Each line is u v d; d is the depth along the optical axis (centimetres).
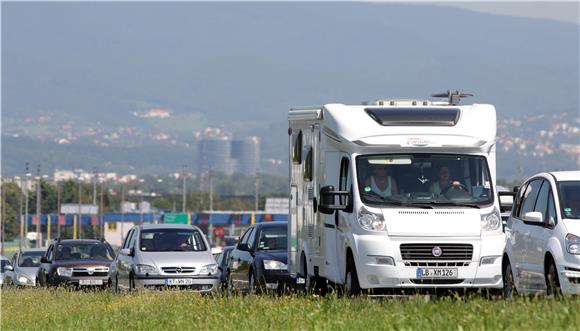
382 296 5234
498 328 3503
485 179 5366
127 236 8006
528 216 4784
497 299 4631
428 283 5203
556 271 4569
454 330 3528
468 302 4216
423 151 5362
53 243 9750
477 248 5225
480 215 5275
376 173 5334
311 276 5947
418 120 5412
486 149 5400
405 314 3938
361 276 5222
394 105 5684
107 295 6994
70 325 5125
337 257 5503
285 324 4144
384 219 5228
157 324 4731
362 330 3781
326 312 4319
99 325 4944
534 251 4803
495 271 5247
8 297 7462
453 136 5362
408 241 5212
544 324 3488
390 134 5356
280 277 6781
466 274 5216
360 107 5525
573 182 4822
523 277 4925
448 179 5341
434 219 5234
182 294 6262
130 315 5159
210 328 4306
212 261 7456
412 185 5322
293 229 6338
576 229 4578
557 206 4731
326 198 5388
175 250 7562
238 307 4850
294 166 6309
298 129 6238
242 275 7156
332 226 5569
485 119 5450
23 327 5356
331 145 5562
